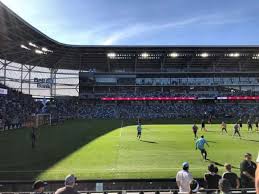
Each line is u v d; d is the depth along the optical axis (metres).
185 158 22.33
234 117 76.56
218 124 57.16
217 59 84.44
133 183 15.96
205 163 20.41
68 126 53.22
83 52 80.25
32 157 23.39
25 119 57.66
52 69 91.56
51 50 77.25
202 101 85.56
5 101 63.22
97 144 30.11
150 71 89.31
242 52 79.81
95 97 86.00
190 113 81.62
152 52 80.25
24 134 40.78
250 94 84.81
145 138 34.94
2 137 37.25
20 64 83.00
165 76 87.12
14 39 64.25
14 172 18.02
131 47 78.06
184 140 33.00
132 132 42.03
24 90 85.38
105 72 87.06
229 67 89.44
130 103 85.56
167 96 85.06
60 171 18.16
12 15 52.00
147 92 86.50
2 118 52.53
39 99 84.81
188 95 85.19
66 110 80.50
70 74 93.81
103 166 19.72
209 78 86.44
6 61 78.81
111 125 55.16
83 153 24.94
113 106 85.31
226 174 10.38
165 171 17.89
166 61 85.94
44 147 28.58
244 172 11.02
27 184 15.22
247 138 34.28
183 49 78.62
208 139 33.50
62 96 89.81
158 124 58.19
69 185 6.54
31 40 67.75
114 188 15.86
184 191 10.00
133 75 87.25
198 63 87.50
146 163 20.64
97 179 16.06
